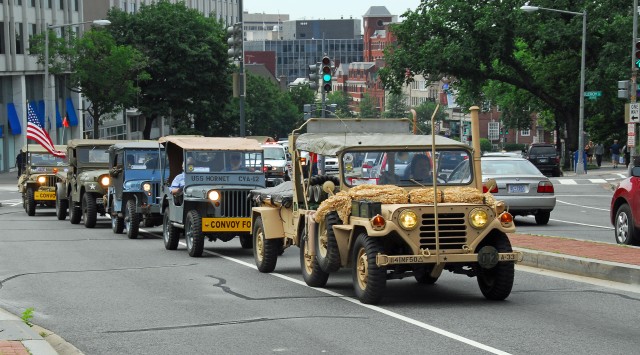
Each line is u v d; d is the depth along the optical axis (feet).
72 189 107.55
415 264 44.78
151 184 87.40
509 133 508.12
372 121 54.29
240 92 153.99
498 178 87.86
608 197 135.54
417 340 36.17
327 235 47.55
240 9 150.30
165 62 293.64
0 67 246.27
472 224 43.55
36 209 139.13
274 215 57.47
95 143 107.45
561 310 42.55
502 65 251.19
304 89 528.22
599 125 273.75
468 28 239.30
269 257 57.82
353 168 47.91
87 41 238.07
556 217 100.63
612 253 56.44
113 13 293.84
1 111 250.98
